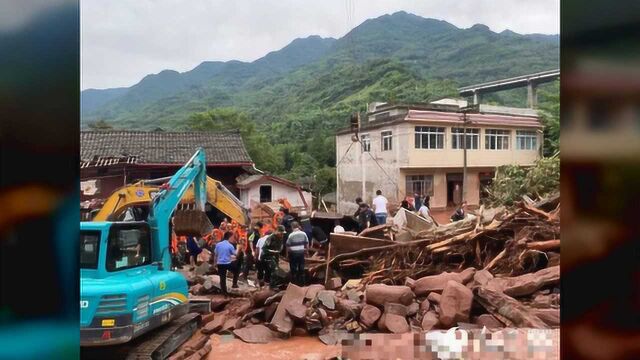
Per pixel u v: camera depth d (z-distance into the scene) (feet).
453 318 24.94
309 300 29.73
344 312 27.96
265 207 67.87
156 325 21.90
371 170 101.09
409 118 90.58
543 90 121.08
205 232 39.17
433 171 93.97
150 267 23.03
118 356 20.58
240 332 27.37
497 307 24.77
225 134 93.20
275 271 37.60
